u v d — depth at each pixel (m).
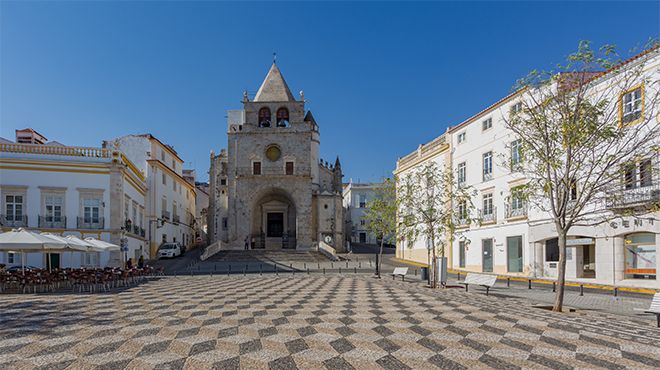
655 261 18.33
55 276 18.86
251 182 50.97
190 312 11.90
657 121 16.25
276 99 54.25
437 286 19.48
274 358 7.31
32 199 30.34
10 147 30.58
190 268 34.03
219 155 57.47
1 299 15.10
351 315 11.24
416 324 9.94
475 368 6.75
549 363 6.94
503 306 12.78
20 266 26.83
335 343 8.27
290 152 51.81
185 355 7.49
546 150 12.88
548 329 9.25
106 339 8.62
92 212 31.44
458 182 31.67
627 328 9.51
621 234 19.61
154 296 15.89
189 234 61.06
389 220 26.42
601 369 6.62
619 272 19.64
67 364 6.99
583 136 11.46
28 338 8.70
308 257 41.44
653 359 7.10
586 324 9.85
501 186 27.20
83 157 31.73
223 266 35.47
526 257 25.09
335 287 19.19
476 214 29.70
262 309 12.40
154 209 43.53
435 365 6.91
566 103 12.10
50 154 31.28
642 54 16.48
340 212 56.91
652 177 16.92
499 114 27.42
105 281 19.19
